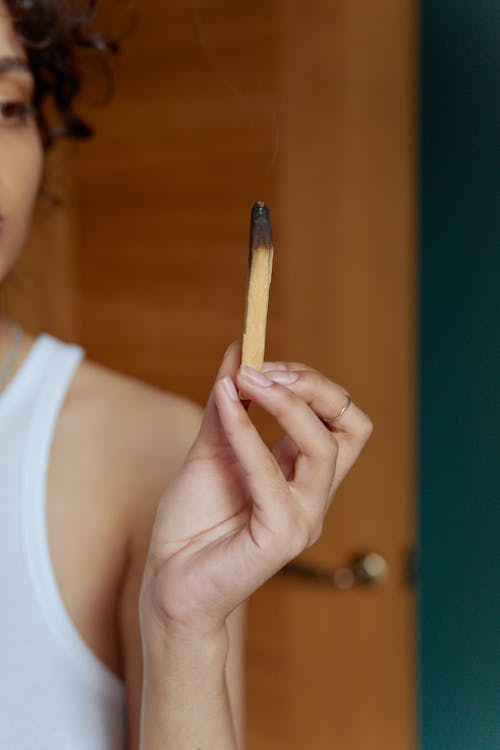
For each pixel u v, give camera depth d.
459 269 1.85
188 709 0.91
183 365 1.89
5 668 1.03
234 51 1.72
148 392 1.13
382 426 1.66
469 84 1.81
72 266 2.02
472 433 1.88
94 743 1.04
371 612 1.70
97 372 1.13
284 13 1.65
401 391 1.64
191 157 1.81
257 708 1.82
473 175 1.82
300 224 1.68
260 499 0.86
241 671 1.05
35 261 2.00
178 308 1.88
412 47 1.56
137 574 1.06
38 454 1.07
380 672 1.72
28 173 1.02
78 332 2.04
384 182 1.60
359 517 1.68
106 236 1.97
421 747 2.03
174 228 1.86
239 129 1.73
